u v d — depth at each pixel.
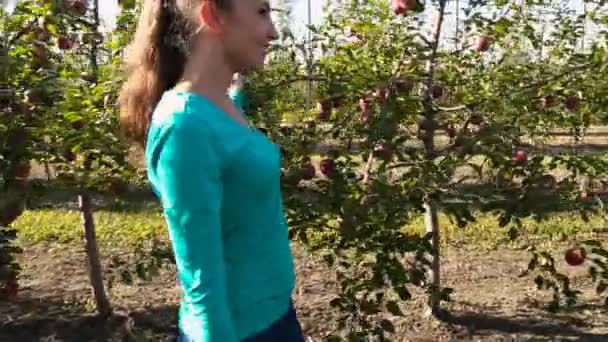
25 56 3.43
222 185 1.30
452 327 4.21
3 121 3.27
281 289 1.45
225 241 1.36
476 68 3.71
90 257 4.44
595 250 2.96
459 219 2.86
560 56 3.79
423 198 2.88
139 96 1.48
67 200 7.50
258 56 1.40
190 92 1.32
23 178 3.41
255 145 1.34
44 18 3.32
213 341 1.24
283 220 1.47
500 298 4.68
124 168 3.30
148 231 6.43
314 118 3.06
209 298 1.24
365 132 2.85
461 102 3.40
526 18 3.70
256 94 3.09
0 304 4.68
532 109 3.22
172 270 5.29
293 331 1.52
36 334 4.28
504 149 2.93
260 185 1.34
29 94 3.29
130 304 4.66
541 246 5.79
